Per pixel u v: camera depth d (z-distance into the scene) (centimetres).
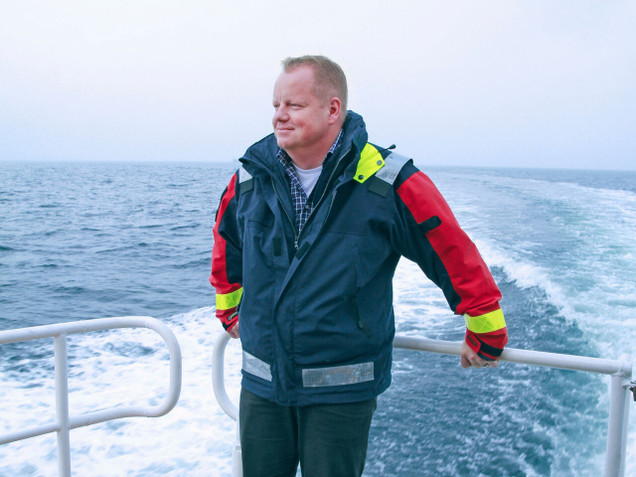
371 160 143
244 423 159
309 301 143
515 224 1593
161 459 419
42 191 4662
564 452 416
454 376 556
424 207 138
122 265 1528
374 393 148
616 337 666
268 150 157
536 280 947
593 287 884
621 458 137
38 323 987
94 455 426
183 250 1792
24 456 425
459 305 143
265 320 148
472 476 385
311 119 142
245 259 153
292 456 160
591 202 2159
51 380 598
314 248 142
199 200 3909
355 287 142
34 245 1889
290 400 146
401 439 437
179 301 1097
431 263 144
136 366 621
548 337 682
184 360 639
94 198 3991
